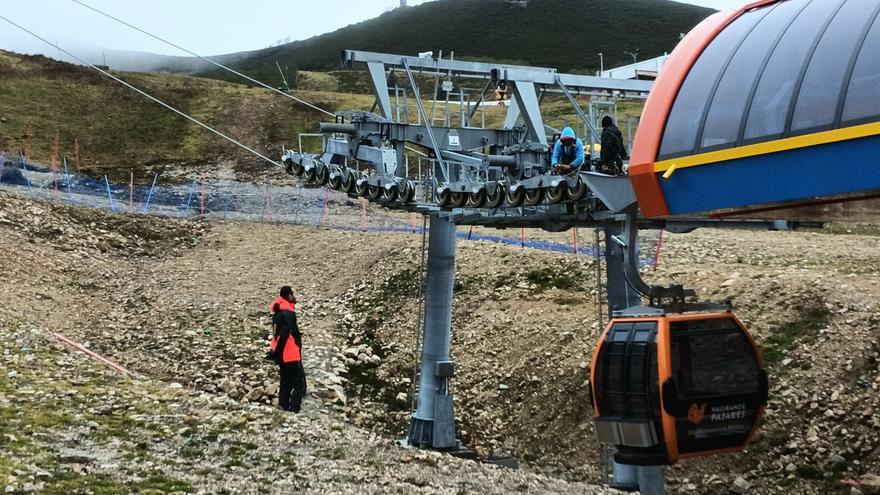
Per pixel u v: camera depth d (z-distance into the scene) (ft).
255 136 216.13
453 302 103.96
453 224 80.12
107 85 230.68
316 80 436.35
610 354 46.78
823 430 65.51
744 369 46.14
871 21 37.11
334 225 145.07
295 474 45.29
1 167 157.28
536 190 57.57
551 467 74.38
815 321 77.10
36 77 226.58
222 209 156.76
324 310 110.22
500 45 600.39
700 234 119.24
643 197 45.96
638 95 76.28
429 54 78.69
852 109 36.14
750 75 41.37
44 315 97.09
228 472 44.11
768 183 39.52
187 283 115.65
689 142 43.19
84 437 46.70
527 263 107.96
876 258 95.20
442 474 50.65
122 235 134.10
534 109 69.82
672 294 49.03
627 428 45.16
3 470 37.76
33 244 118.52
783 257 100.73
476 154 77.61
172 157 195.93
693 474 66.74
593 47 572.92
